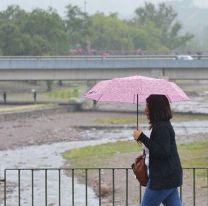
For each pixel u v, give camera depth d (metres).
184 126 126.19
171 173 21.83
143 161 22.53
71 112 154.25
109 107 166.25
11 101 165.88
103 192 52.44
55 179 62.22
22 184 58.97
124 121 134.88
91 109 161.12
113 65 162.12
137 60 162.12
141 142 22.27
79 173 65.56
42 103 160.75
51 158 83.06
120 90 24.03
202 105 177.88
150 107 21.84
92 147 92.94
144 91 23.72
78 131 119.88
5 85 199.75
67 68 162.50
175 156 21.98
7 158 83.94
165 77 162.50
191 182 54.50
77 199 51.00
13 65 161.88
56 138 108.56
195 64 162.00
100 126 126.31
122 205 47.12
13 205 47.75
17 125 126.44
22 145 99.25
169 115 21.84
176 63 161.88
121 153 83.94
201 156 77.06
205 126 126.19
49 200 50.47
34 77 163.12
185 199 46.94
